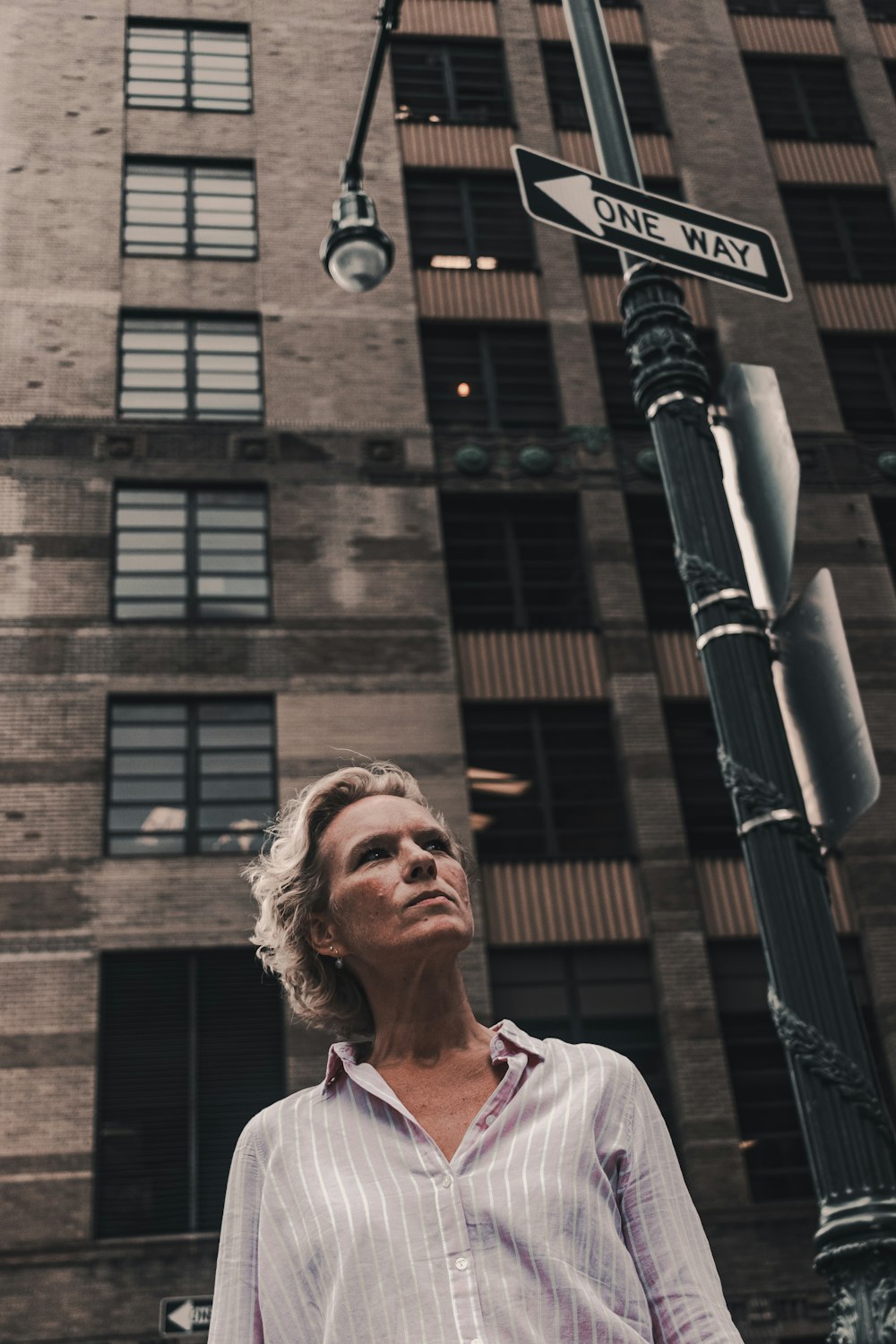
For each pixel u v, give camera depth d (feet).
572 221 21.44
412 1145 5.77
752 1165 49.55
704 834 56.54
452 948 6.77
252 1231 6.15
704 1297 5.56
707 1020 50.90
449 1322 5.09
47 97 70.23
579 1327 5.10
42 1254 43.91
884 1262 14.94
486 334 68.44
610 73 24.50
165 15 74.64
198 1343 43.37
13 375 61.31
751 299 71.15
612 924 53.21
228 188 69.77
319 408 63.05
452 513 62.75
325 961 7.41
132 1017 48.78
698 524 19.71
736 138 77.00
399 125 73.31
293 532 59.36
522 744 57.52
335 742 54.70
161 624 56.39
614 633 59.31
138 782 53.42
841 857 56.13
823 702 18.01
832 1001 16.34
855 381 70.74
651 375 21.30
